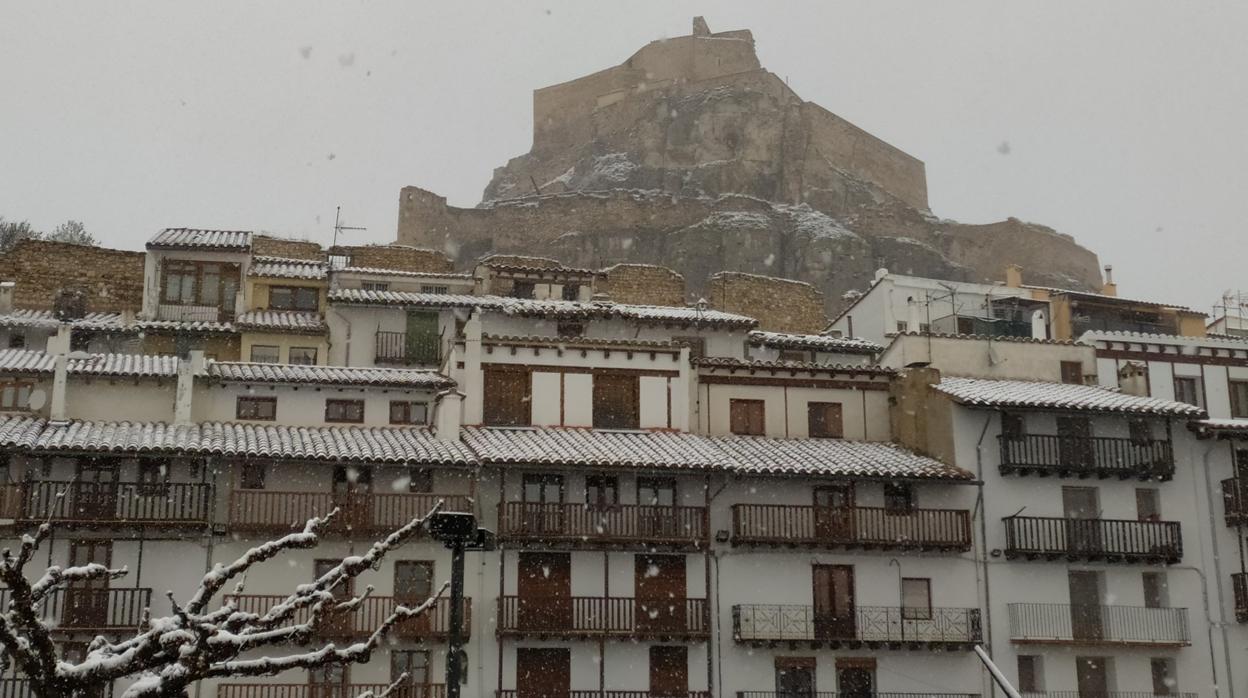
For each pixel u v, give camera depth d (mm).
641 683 41812
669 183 114375
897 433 49188
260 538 39656
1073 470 46719
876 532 44188
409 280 60969
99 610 37438
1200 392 56531
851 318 70125
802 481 44812
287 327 53625
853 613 43906
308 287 58219
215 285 56562
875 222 114562
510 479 42500
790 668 43031
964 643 43625
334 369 45656
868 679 43562
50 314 56312
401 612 14555
